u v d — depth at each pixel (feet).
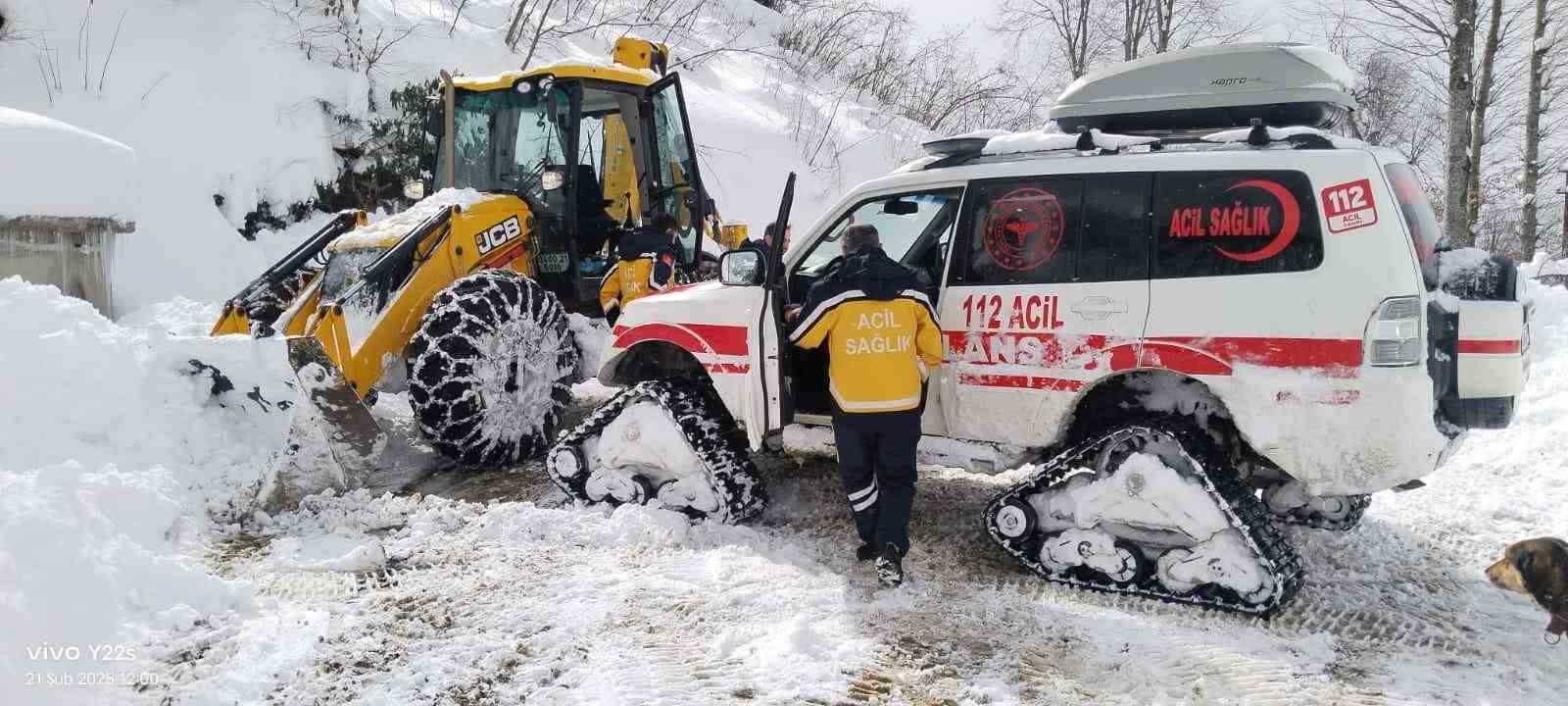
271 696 10.23
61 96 30.37
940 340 13.48
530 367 18.89
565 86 21.68
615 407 16.15
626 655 11.12
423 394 17.51
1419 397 11.35
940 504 17.03
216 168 31.35
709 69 52.95
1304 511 15.74
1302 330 11.73
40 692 9.61
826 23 63.21
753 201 43.50
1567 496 16.98
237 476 16.53
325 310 17.34
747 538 14.87
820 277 16.56
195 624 11.67
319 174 33.96
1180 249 12.56
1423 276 11.90
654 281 20.62
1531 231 62.90
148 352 16.80
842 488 17.53
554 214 21.79
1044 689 10.52
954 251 14.11
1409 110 74.84
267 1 37.01
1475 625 12.16
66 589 10.96
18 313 15.84
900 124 54.19
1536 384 21.77
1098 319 12.88
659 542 14.64
